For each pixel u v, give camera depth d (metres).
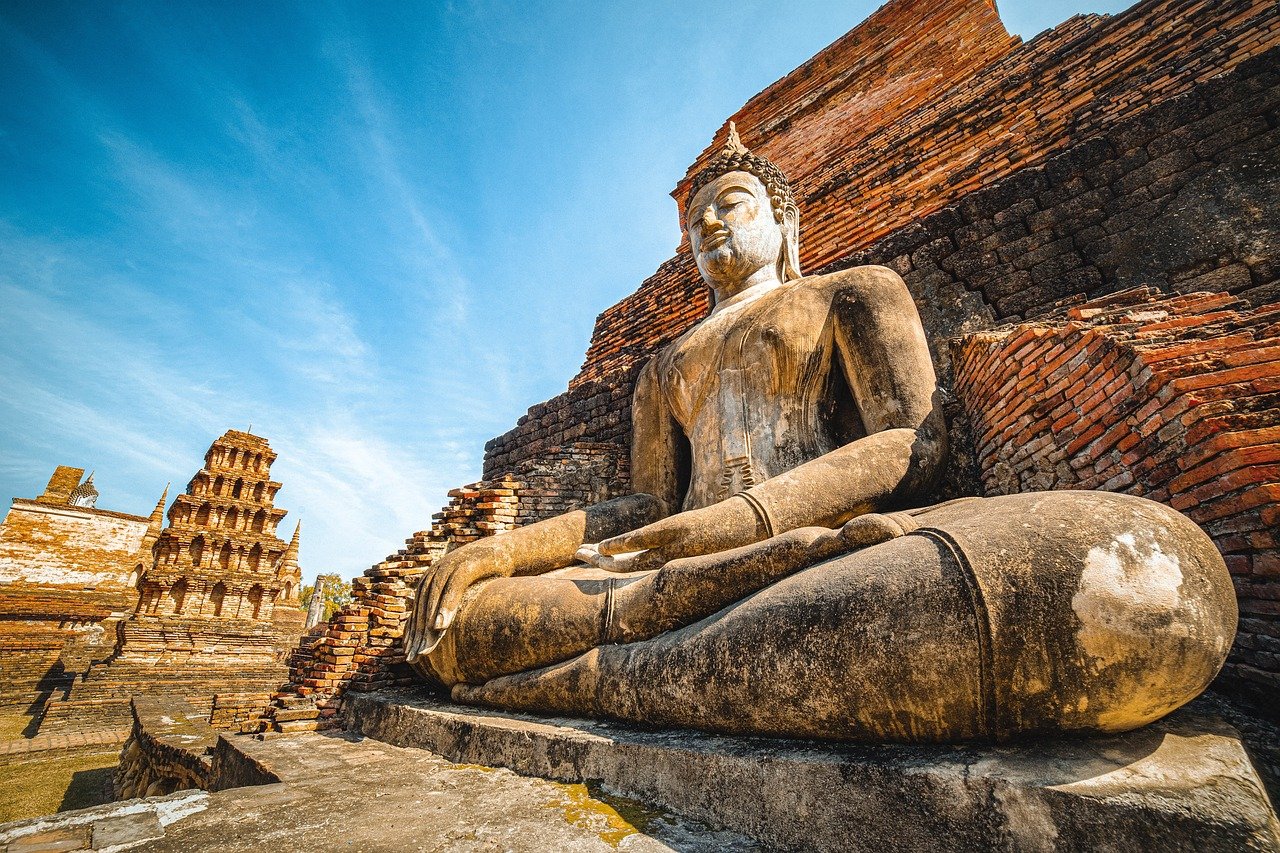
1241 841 1.31
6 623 21.22
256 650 21.23
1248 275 4.11
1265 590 2.20
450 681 3.80
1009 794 1.53
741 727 2.31
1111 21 6.18
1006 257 5.12
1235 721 2.01
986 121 6.59
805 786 1.86
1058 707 1.73
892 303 4.09
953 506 2.64
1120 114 5.47
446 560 3.91
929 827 1.62
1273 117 4.32
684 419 4.83
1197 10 5.61
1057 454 3.38
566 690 3.02
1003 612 1.77
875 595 2.01
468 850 1.76
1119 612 1.68
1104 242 4.72
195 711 8.45
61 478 26.48
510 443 8.34
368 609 5.13
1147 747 1.68
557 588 3.42
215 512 24.48
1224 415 2.38
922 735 1.89
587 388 7.57
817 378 4.31
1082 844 1.40
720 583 2.78
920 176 6.84
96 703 14.70
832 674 2.03
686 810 2.10
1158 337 2.92
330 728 4.54
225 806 2.18
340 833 1.90
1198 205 4.41
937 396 3.93
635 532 3.39
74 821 1.98
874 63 9.52
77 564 25.59
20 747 11.02
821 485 3.35
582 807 2.16
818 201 7.70
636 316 8.88
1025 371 3.65
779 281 5.33
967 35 8.77
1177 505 2.57
